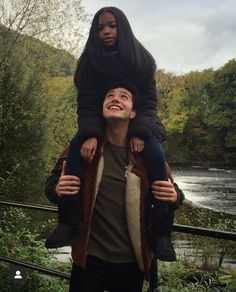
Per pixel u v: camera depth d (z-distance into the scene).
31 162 11.88
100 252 2.08
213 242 8.10
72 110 13.65
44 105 12.76
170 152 78.88
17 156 11.58
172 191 1.99
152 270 2.17
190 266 7.47
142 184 2.02
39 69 12.94
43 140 12.31
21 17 12.81
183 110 78.25
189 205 21.77
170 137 78.44
